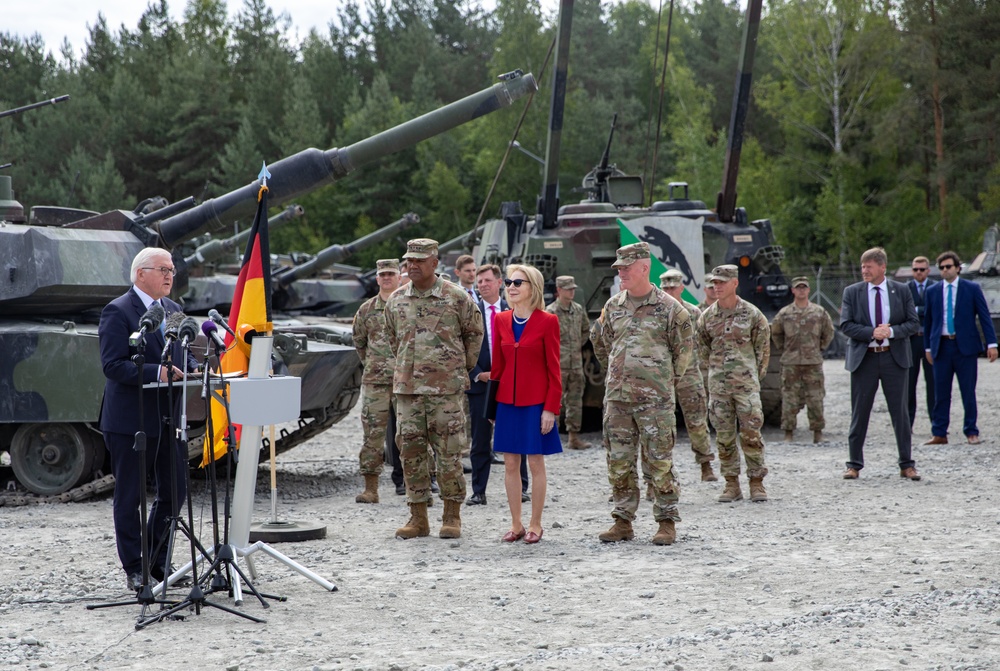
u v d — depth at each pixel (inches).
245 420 256.5
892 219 1807.3
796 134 1947.6
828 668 198.7
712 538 329.7
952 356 535.2
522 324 332.5
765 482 439.8
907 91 1788.9
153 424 267.3
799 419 692.7
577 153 2192.4
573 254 646.5
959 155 1770.4
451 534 339.6
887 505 378.3
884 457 499.8
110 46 3034.0
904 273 1261.1
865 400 436.8
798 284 566.6
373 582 277.4
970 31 1708.9
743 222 682.2
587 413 657.6
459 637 225.0
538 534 331.0
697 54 2662.4
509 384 331.0
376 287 1049.5
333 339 486.6
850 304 439.8
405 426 338.3
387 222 2400.3
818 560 293.6
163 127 2436.0
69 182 2183.8
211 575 257.8
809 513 367.2
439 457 338.3
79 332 418.6
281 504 417.4
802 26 1862.7
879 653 207.0
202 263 681.6
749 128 2393.0
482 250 759.1
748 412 392.8
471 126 2364.7
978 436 547.8
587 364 597.0
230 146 2262.6
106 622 240.5
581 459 529.7
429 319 337.4
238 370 275.4
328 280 1019.9
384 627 233.6
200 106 2431.1
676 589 264.5
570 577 280.4
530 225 687.1
